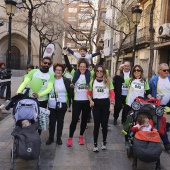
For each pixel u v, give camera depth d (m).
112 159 5.09
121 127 7.74
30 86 5.10
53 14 29.02
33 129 4.37
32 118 4.71
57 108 5.71
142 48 22.70
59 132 5.88
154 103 5.27
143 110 5.03
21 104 4.76
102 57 6.49
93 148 5.56
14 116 4.70
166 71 5.79
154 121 5.07
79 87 5.66
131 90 5.91
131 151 5.08
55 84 5.71
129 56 27.95
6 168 4.52
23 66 38.66
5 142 5.91
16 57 38.72
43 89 5.39
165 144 5.66
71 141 5.82
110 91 5.47
